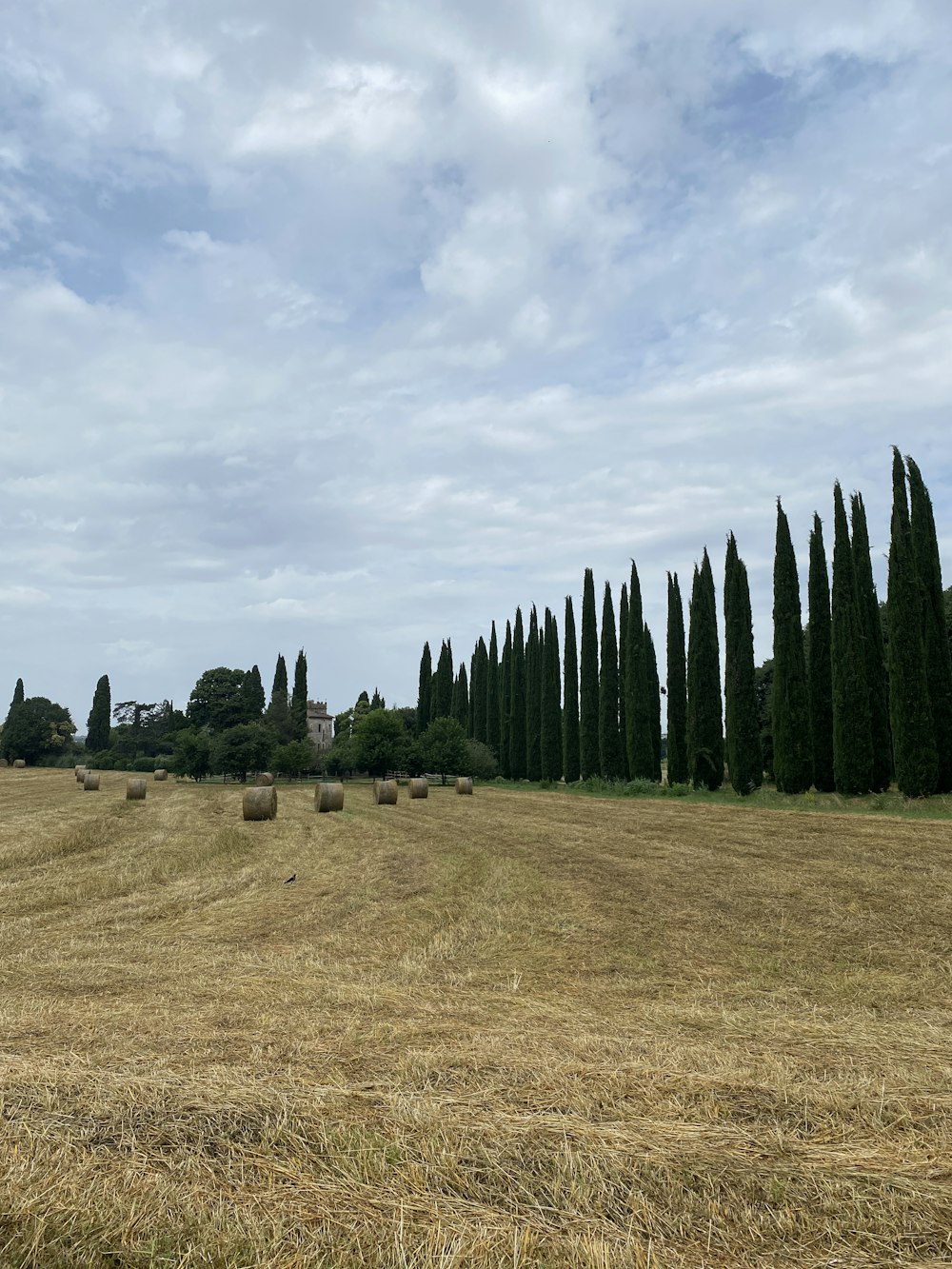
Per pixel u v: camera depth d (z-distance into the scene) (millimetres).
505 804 32312
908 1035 5820
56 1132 3992
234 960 8602
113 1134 3973
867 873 12977
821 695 31250
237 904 12156
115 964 8359
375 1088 4574
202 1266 3027
